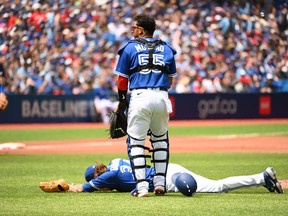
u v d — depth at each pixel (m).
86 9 130.88
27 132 102.12
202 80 128.50
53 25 127.31
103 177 35.31
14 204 31.66
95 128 110.00
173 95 124.81
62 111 119.31
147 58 33.78
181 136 94.19
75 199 33.19
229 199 32.84
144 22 34.69
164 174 34.06
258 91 132.25
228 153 67.56
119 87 33.97
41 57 122.94
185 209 29.48
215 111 127.56
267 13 142.50
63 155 66.31
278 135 94.19
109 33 129.12
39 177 46.09
